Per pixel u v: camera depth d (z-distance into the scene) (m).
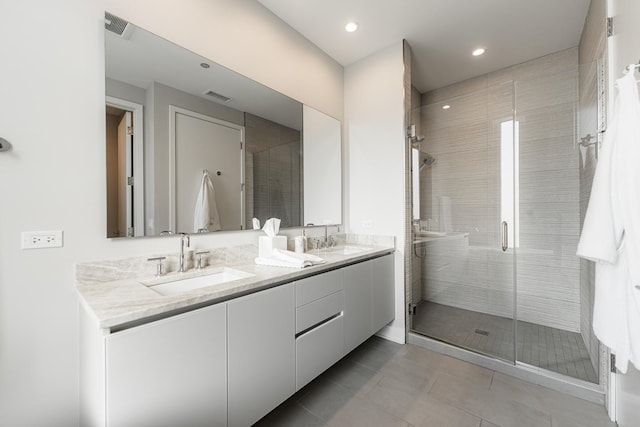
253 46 1.97
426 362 2.12
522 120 2.61
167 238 1.52
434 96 3.46
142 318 0.98
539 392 1.75
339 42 2.49
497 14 2.13
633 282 0.95
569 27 2.28
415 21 2.21
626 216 0.98
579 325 2.41
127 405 0.91
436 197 2.85
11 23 1.07
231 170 1.84
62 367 1.18
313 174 2.49
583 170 2.10
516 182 2.49
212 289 1.19
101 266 1.28
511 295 2.57
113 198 1.32
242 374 1.26
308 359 1.63
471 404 1.64
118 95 1.34
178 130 1.56
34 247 1.11
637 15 1.16
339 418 1.52
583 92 2.03
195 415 1.09
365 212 2.73
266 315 1.37
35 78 1.12
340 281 1.88
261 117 2.03
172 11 1.53
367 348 2.37
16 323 1.08
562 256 2.48
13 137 1.07
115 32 1.33
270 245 1.87
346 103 2.87
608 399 1.54
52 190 1.16
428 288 2.93
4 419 1.05
